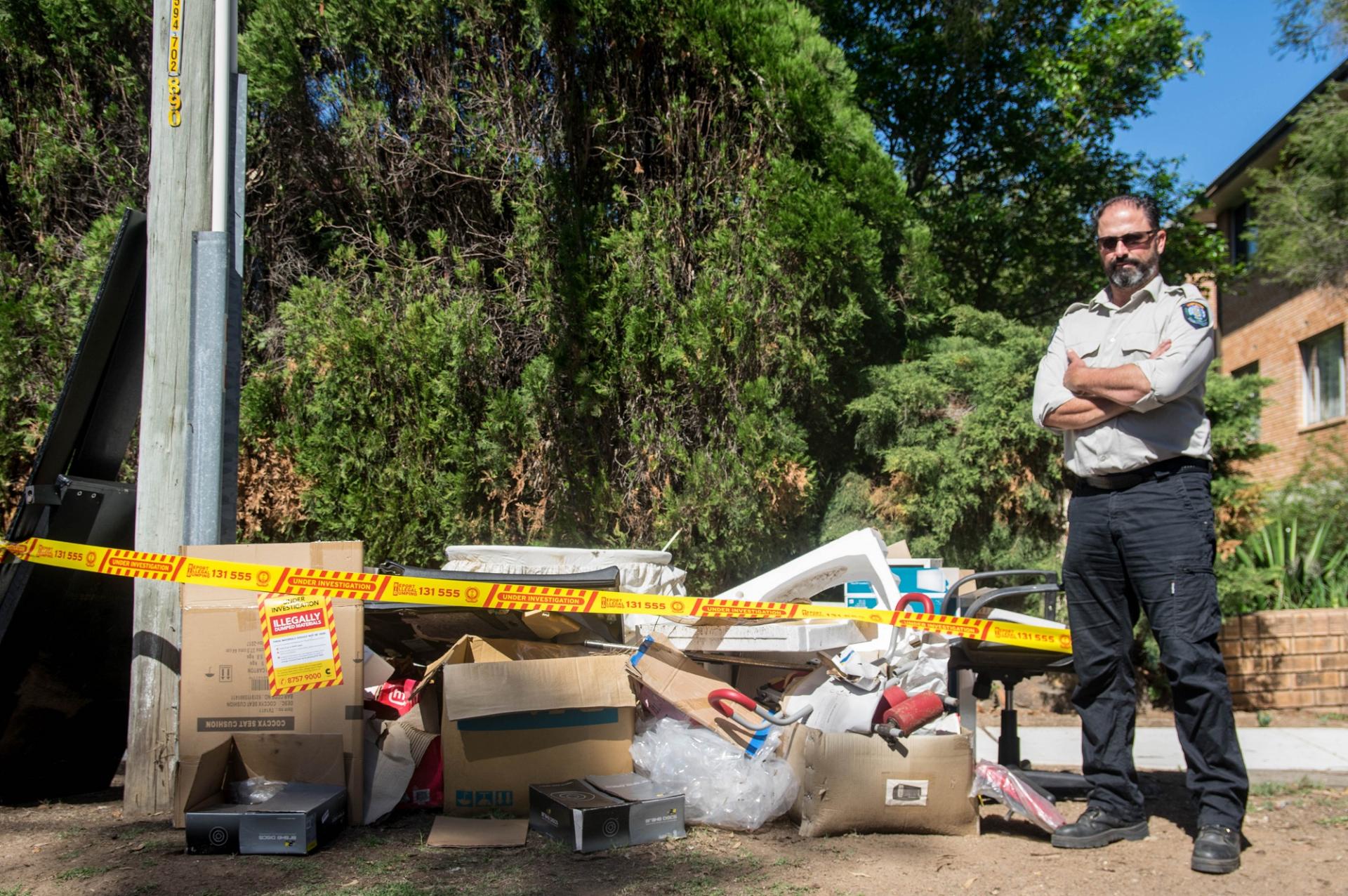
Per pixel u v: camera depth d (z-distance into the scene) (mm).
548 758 3598
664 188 5434
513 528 5258
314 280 5238
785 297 5363
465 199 5539
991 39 8859
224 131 4000
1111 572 3504
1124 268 3496
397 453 5125
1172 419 3359
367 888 2893
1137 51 8953
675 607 3691
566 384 5215
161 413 3934
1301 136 7684
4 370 5203
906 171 9555
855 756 3436
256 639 3561
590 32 5223
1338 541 7762
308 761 3525
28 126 5496
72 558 3645
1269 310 15164
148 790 3770
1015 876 3082
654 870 3055
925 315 6215
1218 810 3238
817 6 9219
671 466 5293
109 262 3986
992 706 6070
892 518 5789
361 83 5367
